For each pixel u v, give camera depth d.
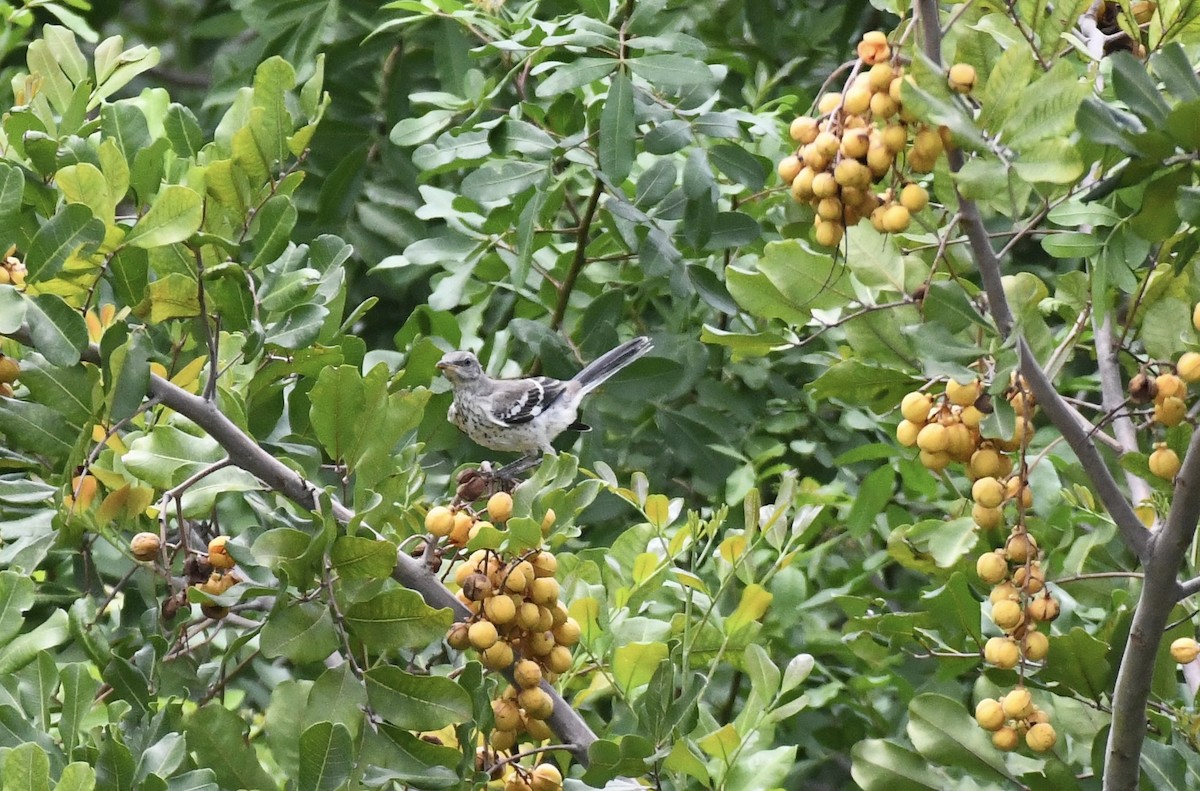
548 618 6.89
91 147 7.50
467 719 6.49
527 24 11.37
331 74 13.58
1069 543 9.37
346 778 6.16
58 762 6.50
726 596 11.76
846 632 9.81
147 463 7.15
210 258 7.63
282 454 9.29
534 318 13.30
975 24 7.07
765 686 8.45
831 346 12.97
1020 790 7.59
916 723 7.69
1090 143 7.03
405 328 11.85
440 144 10.97
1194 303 7.55
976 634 8.23
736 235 11.10
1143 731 6.92
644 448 13.09
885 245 7.34
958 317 6.70
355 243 13.37
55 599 8.98
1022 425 6.88
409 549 7.71
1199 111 6.03
